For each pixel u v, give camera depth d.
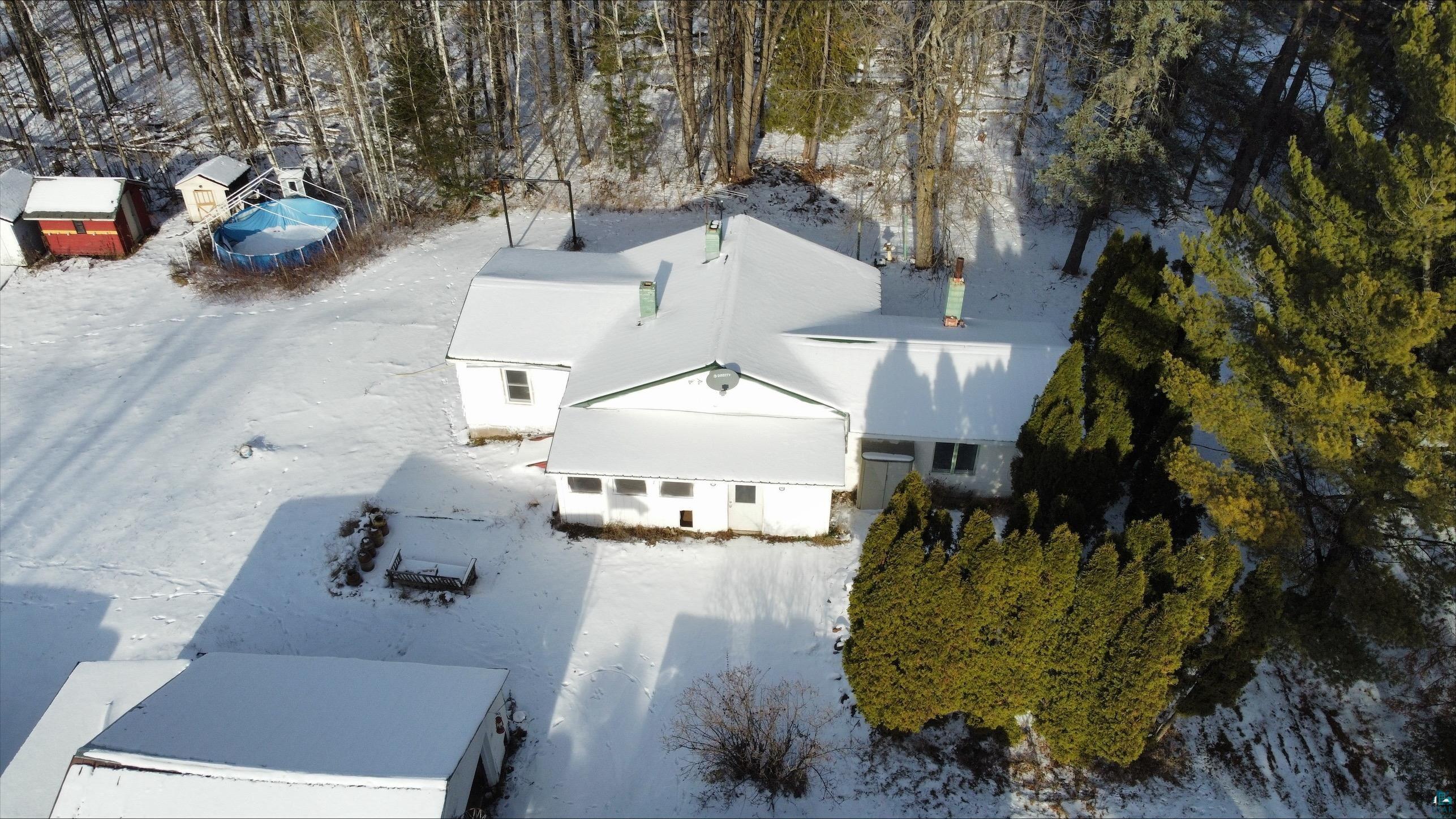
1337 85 18.92
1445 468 14.09
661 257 25.80
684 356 20.66
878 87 33.06
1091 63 29.12
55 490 22.39
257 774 13.40
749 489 20.38
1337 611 16.45
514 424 23.92
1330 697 18.16
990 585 14.61
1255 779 16.72
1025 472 19.22
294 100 42.50
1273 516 15.20
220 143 39.31
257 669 15.73
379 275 31.14
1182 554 14.55
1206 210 18.14
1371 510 15.23
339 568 20.12
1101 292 22.94
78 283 31.39
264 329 28.50
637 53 43.75
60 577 20.14
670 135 39.94
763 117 40.16
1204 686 15.52
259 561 20.47
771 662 18.12
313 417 24.61
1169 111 27.83
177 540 21.05
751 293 22.69
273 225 34.81
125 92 43.44
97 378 26.39
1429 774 16.75
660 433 20.50
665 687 17.75
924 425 20.59
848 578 19.81
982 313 28.73
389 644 18.61
